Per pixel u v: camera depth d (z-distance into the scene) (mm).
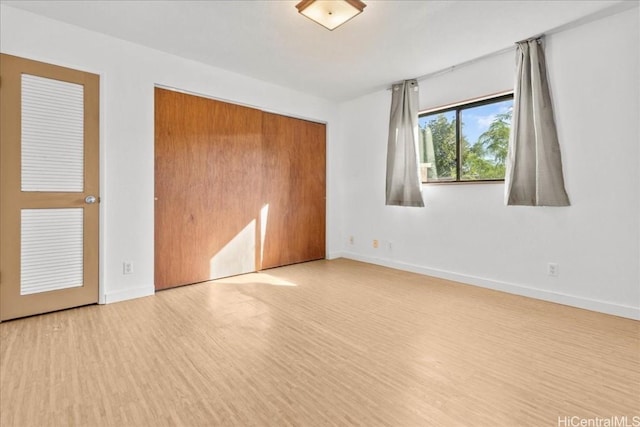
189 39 2797
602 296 2549
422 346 1991
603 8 2350
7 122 2289
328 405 1433
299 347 1975
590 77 2557
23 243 2369
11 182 2312
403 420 1336
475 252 3330
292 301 2832
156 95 3061
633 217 2402
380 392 1526
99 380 1602
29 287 2400
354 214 4660
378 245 4328
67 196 2543
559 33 2697
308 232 4531
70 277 2574
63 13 2385
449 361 1812
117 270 2799
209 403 1438
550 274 2820
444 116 3566
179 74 3143
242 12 2381
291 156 4293
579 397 1486
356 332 2195
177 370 1703
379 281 3494
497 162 3158
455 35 2729
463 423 1318
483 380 1624
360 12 2291
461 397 1488
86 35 2605
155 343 2006
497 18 2469
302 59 3215
